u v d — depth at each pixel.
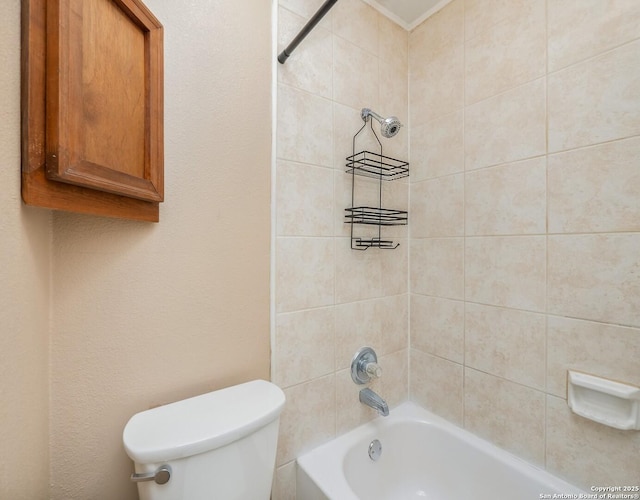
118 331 0.68
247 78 0.88
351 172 1.14
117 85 0.58
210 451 0.63
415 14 1.28
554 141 0.90
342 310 1.12
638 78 0.75
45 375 0.58
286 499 0.98
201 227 0.79
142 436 0.61
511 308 1.01
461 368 1.16
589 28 0.83
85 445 0.64
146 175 0.66
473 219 1.11
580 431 0.86
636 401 0.75
